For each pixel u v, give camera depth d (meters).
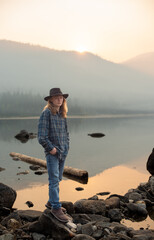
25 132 28.22
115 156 14.34
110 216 4.92
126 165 11.48
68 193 6.98
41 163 11.81
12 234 3.85
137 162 12.26
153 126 49.91
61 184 8.09
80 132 34.97
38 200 6.28
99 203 5.16
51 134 3.96
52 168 3.99
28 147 19.34
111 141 23.16
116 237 3.70
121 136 28.36
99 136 28.58
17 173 9.73
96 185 7.90
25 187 7.66
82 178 9.00
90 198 6.20
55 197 3.99
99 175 9.46
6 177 9.14
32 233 3.94
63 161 4.22
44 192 7.07
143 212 5.21
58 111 4.07
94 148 18.27
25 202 6.09
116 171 10.15
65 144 4.17
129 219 4.98
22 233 3.95
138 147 18.62
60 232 3.78
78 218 4.55
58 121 4.02
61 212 4.04
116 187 7.59
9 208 5.33
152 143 21.27
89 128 44.16
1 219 4.82
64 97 4.14
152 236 3.72
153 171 7.25
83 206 5.11
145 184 7.20
